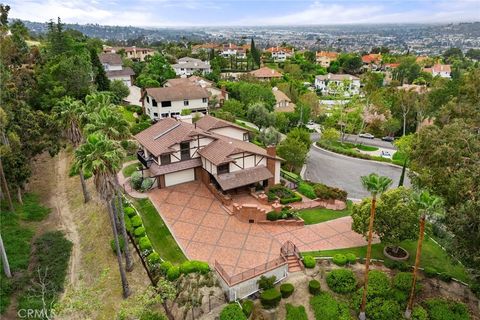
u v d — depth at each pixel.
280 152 54.12
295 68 152.75
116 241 29.02
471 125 41.19
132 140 48.94
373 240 36.94
